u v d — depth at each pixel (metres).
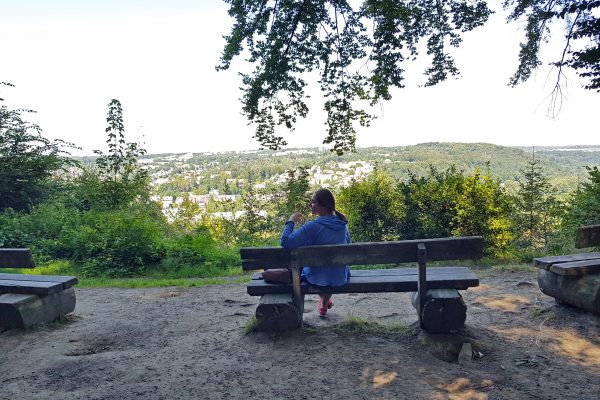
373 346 3.77
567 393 2.90
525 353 3.56
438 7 9.83
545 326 4.16
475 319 4.50
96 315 5.34
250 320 4.38
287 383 3.17
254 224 15.02
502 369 3.29
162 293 6.85
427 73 10.31
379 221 10.66
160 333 4.52
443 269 4.43
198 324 4.79
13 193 15.16
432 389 3.00
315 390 3.04
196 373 3.41
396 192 10.55
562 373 3.19
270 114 10.58
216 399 2.98
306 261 3.90
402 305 5.32
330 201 4.20
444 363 3.42
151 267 9.92
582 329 3.98
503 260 8.77
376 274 4.39
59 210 13.14
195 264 10.12
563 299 4.40
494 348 3.66
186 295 6.59
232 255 10.82
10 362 3.72
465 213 9.57
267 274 4.22
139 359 3.74
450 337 3.76
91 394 3.11
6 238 10.90
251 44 10.29
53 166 15.80
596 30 7.35
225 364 3.55
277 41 9.88
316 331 4.14
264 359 3.60
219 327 4.59
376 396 2.93
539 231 19.86
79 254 10.23
